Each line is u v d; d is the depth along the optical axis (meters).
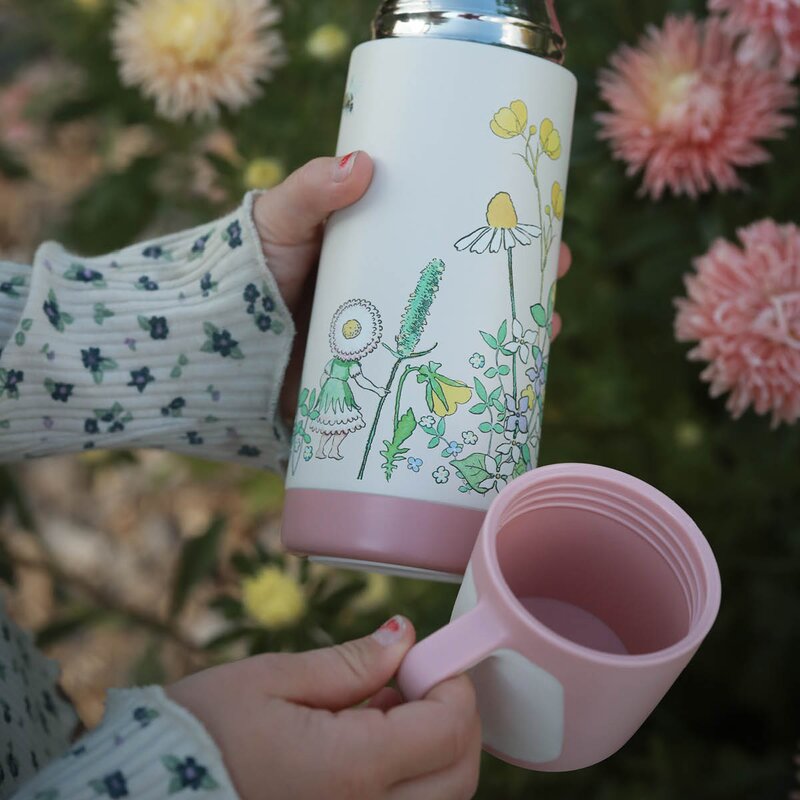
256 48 1.30
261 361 0.96
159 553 2.11
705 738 1.47
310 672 0.66
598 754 0.65
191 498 2.17
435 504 0.71
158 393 0.95
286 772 0.62
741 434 1.32
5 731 0.83
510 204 0.72
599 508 0.68
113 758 0.61
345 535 0.72
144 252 0.97
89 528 2.16
